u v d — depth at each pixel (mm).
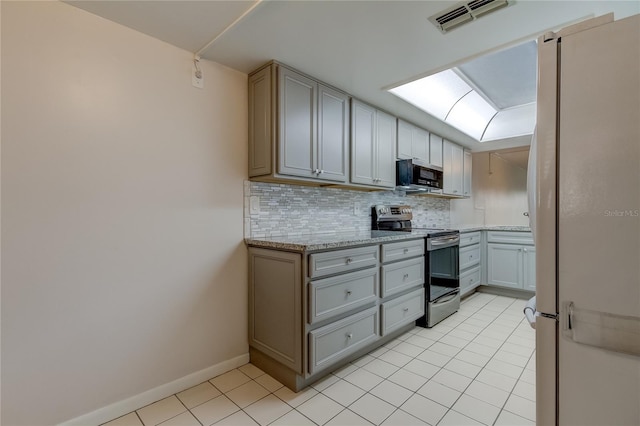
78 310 1555
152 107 1798
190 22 1666
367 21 1639
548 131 812
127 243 1705
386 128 2961
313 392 1853
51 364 1480
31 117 1435
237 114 2178
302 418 1621
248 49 1906
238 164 2184
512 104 3562
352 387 1901
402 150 3158
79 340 1556
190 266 1944
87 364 1575
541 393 838
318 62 2064
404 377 2012
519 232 3799
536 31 1739
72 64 1542
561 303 799
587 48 758
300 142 2164
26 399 1420
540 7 1541
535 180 891
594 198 749
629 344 716
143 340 1755
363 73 2215
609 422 749
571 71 779
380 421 1593
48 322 1476
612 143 727
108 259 1644
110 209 1651
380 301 2355
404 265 2582
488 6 1534
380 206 3328
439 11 1572
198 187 1983
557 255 804
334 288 1973
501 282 3934
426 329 2842
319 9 1542
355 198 3119
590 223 755
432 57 2012
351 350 2098
